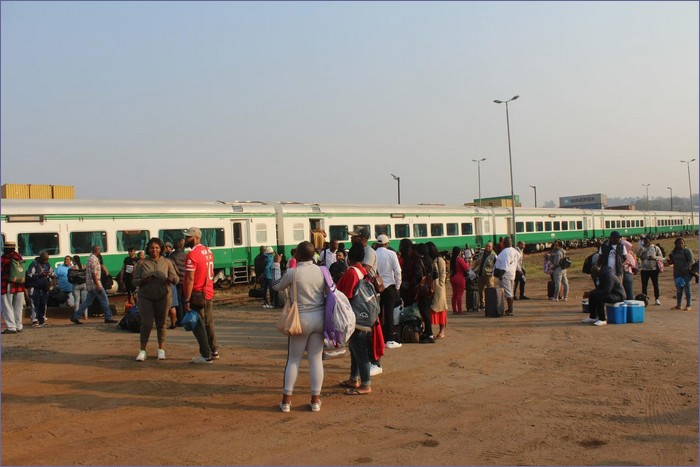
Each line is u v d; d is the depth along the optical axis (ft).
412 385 26.63
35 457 18.01
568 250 180.45
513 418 21.76
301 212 94.73
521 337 39.11
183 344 36.42
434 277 38.37
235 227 85.76
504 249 50.57
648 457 17.88
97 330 42.45
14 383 26.50
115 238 71.61
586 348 34.76
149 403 23.63
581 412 22.35
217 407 23.17
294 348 22.75
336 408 23.13
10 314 41.60
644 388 25.55
